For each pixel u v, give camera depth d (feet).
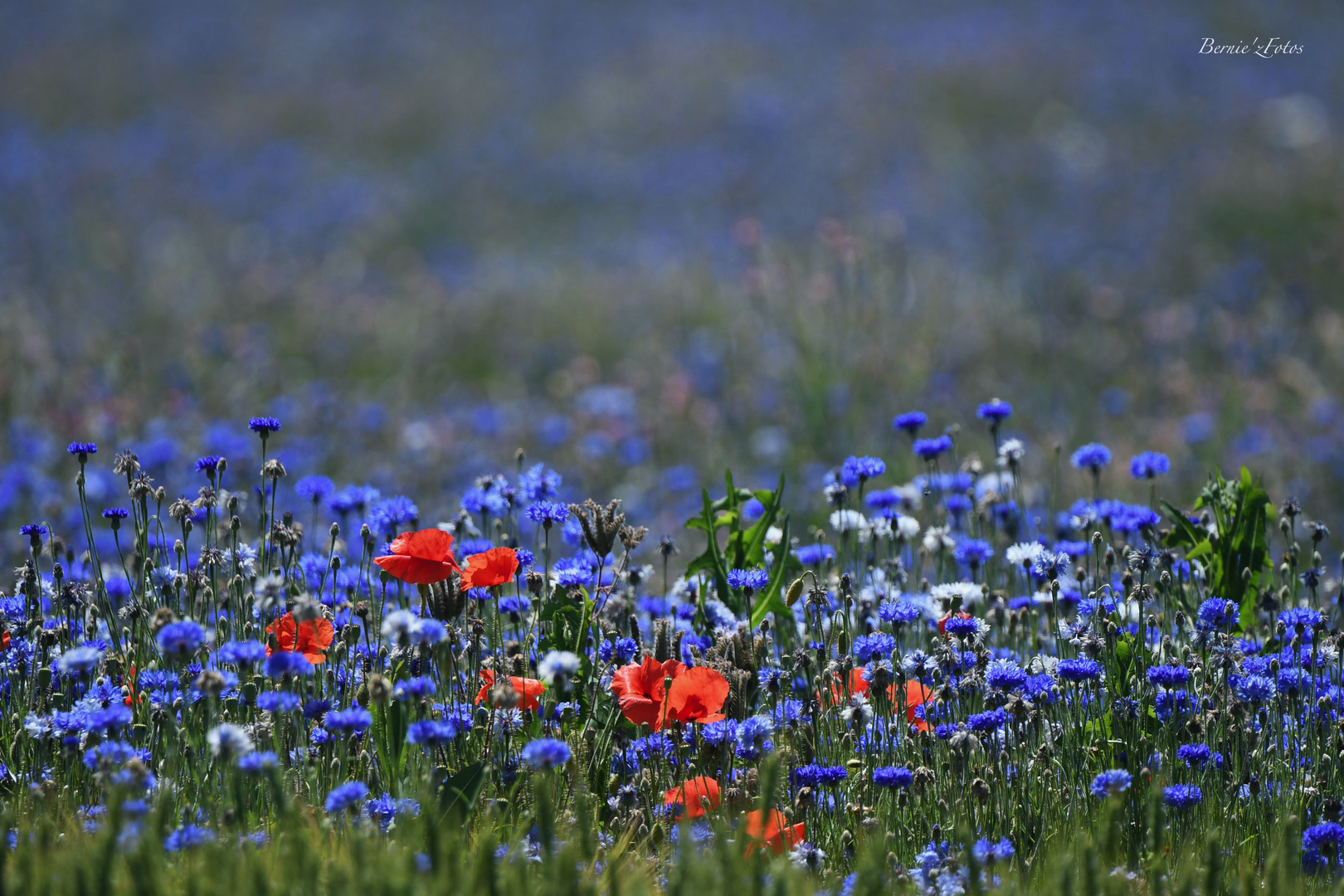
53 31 165.99
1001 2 167.12
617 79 142.10
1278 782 15.14
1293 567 19.43
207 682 12.63
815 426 43.29
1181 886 11.02
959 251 79.46
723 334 58.44
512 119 130.11
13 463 37.88
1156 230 81.05
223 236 91.97
